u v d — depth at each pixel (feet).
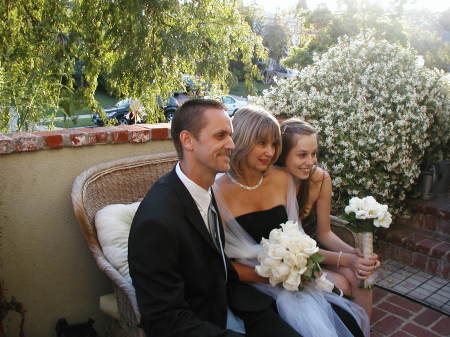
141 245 4.90
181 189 5.35
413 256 11.23
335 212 11.41
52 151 7.34
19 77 17.19
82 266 8.02
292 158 7.27
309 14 27.99
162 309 4.80
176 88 20.27
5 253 7.20
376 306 9.33
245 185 6.95
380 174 11.02
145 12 18.38
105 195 7.61
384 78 11.53
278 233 6.13
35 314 7.70
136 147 8.39
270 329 5.81
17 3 18.65
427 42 25.54
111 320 8.21
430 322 8.77
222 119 5.30
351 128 11.03
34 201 7.30
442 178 12.89
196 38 18.69
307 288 6.46
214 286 5.50
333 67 12.39
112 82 19.79
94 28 18.66
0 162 6.88
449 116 12.10
